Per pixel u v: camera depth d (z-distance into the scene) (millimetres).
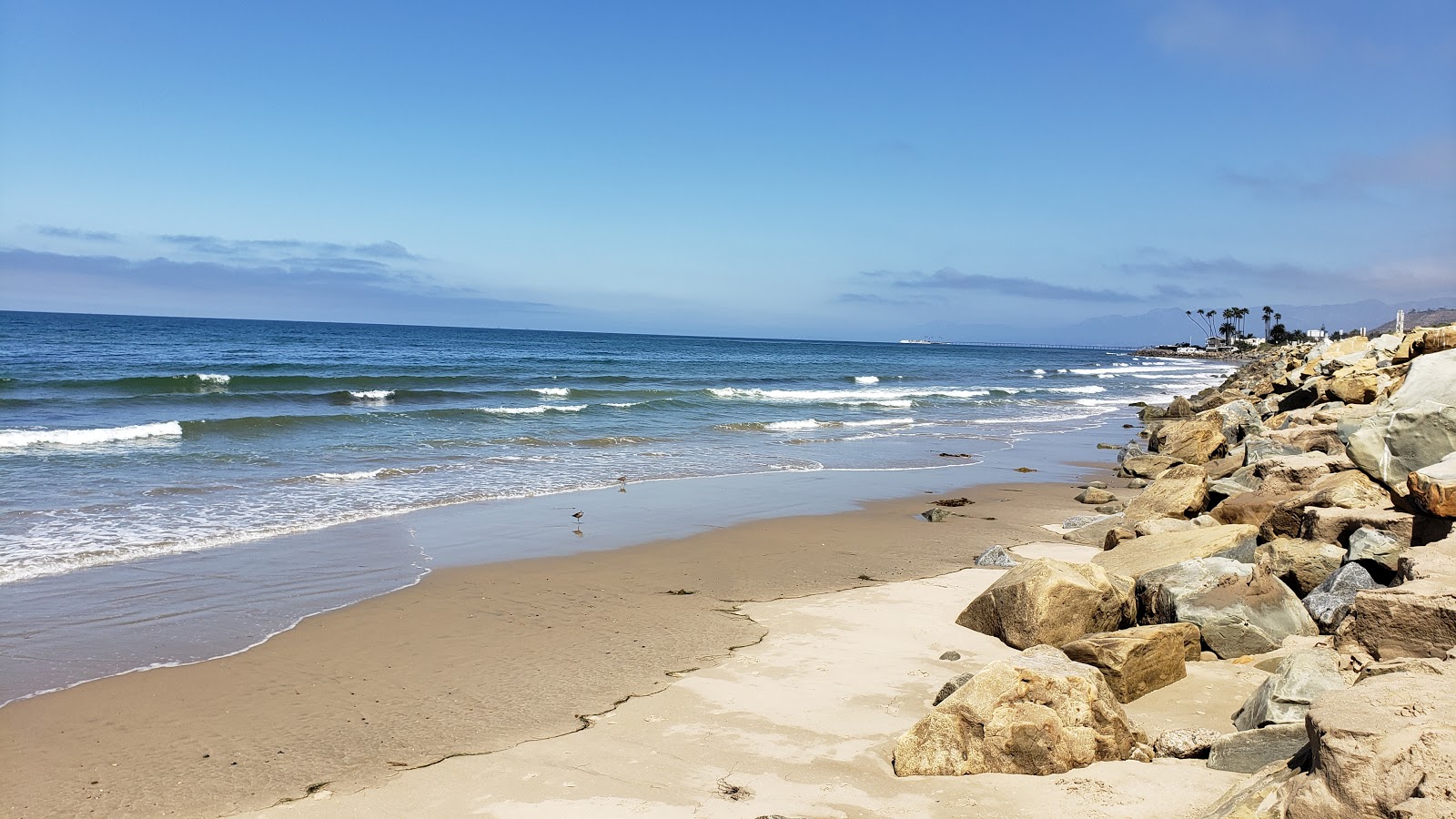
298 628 9867
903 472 22875
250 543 13586
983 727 6219
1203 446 21688
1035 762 6121
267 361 57906
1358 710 4430
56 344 68000
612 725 7297
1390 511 9508
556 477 20578
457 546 13938
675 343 166250
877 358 120438
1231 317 190875
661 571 12695
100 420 26703
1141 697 7480
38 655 8883
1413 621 6277
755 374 65812
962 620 10039
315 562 12648
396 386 43344
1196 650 8258
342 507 16422
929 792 6008
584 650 9227
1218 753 5941
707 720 7395
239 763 6680
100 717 7492
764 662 8836
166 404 31391
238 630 9773
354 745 6969
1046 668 6438
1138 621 9422
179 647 9211
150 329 110938
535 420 31266
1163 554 11062
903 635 9680
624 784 6277
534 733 7180
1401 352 22500
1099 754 6148
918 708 7648
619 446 26344
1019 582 9344
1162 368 112750
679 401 39969
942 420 37125
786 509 17750
